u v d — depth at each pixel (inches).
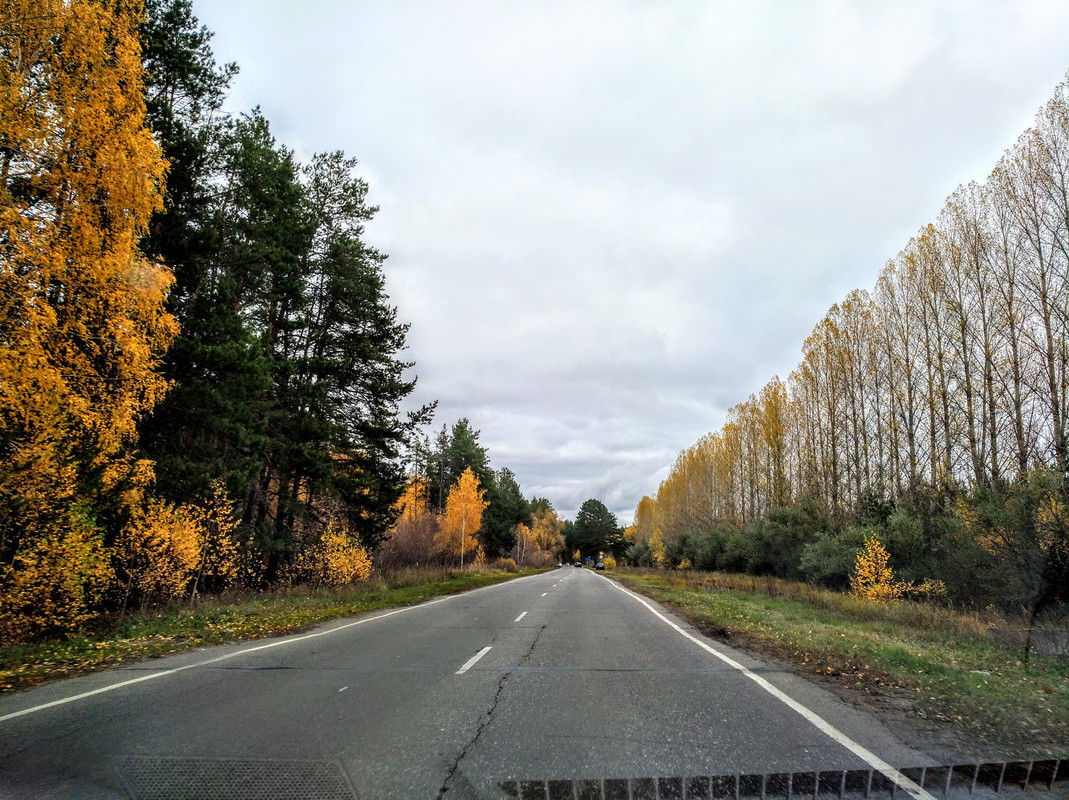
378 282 1012.5
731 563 1707.7
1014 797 154.3
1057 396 724.7
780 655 367.9
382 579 1026.1
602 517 5423.2
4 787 159.9
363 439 1035.9
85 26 442.3
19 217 390.6
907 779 165.9
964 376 894.4
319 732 207.6
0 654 356.2
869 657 356.5
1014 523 606.2
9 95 400.8
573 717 227.3
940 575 782.5
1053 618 547.2
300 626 496.1
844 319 1266.0
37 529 403.5
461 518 1852.9
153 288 478.3
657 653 370.9
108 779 165.3
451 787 161.0
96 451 433.4
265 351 806.5
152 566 553.0
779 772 171.0
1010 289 802.8
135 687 273.6
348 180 1015.0
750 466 1766.7
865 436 1201.4
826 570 1030.4
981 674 322.3
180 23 679.1
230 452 705.0
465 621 538.0
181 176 633.0
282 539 887.7
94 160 448.5
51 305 438.9
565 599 804.6
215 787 160.2
